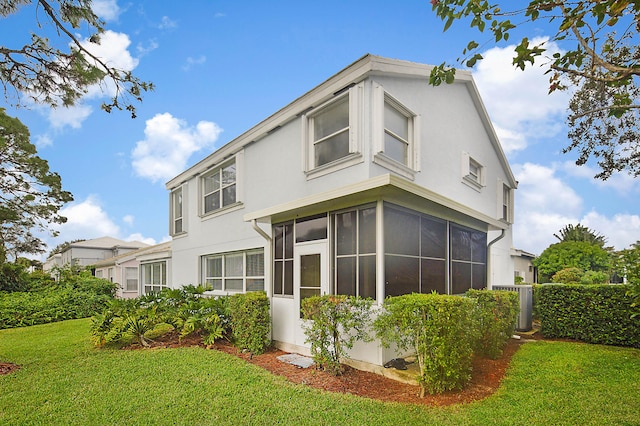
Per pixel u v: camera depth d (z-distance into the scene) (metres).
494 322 6.35
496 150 12.95
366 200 5.97
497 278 12.25
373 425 3.84
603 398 4.45
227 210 11.13
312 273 6.95
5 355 7.28
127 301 8.75
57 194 15.16
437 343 4.57
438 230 7.43
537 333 8.80
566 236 26.00
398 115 7.91
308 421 3.96
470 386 4.95
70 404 4.58
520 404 4.31
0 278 16.59
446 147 9.69
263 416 4.10
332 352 5.64
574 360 6.06
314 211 6.98
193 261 12.94
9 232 15.29
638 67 3.40
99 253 29.62
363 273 5.95
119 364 6.32
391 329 4.95
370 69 6.81
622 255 5.86
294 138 8.66
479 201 11.41
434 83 4.12
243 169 10.48
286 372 5.83
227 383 5.18
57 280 19.31
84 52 5.39
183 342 8.16
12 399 4.79
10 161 13.12
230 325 8.04
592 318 7.64
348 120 7.30
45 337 9.44
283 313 7.55
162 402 4.55
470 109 11.30
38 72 5.56
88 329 10.49
